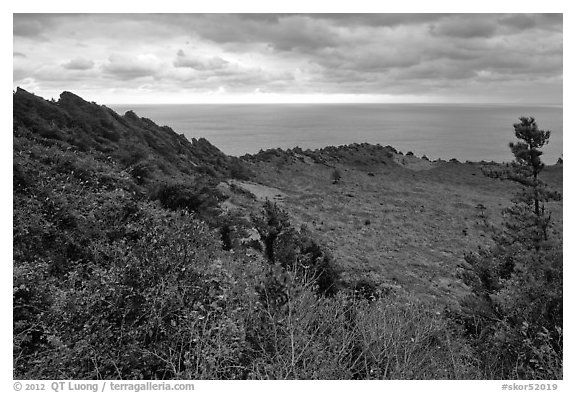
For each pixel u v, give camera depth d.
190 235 9.59
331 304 8.80
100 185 15.84
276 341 6.84
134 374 6.56
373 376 7.12
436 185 64.12
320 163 70.38
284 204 43.97
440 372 7.88
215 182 38.31
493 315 12.78
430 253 32.25
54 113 27.56
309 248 15.34
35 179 12.54
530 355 9.57
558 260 10.83
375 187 59.97
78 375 6.33
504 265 15.51
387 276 24.53
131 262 8.09
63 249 10.06
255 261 13.23
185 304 7.62
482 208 50.31
